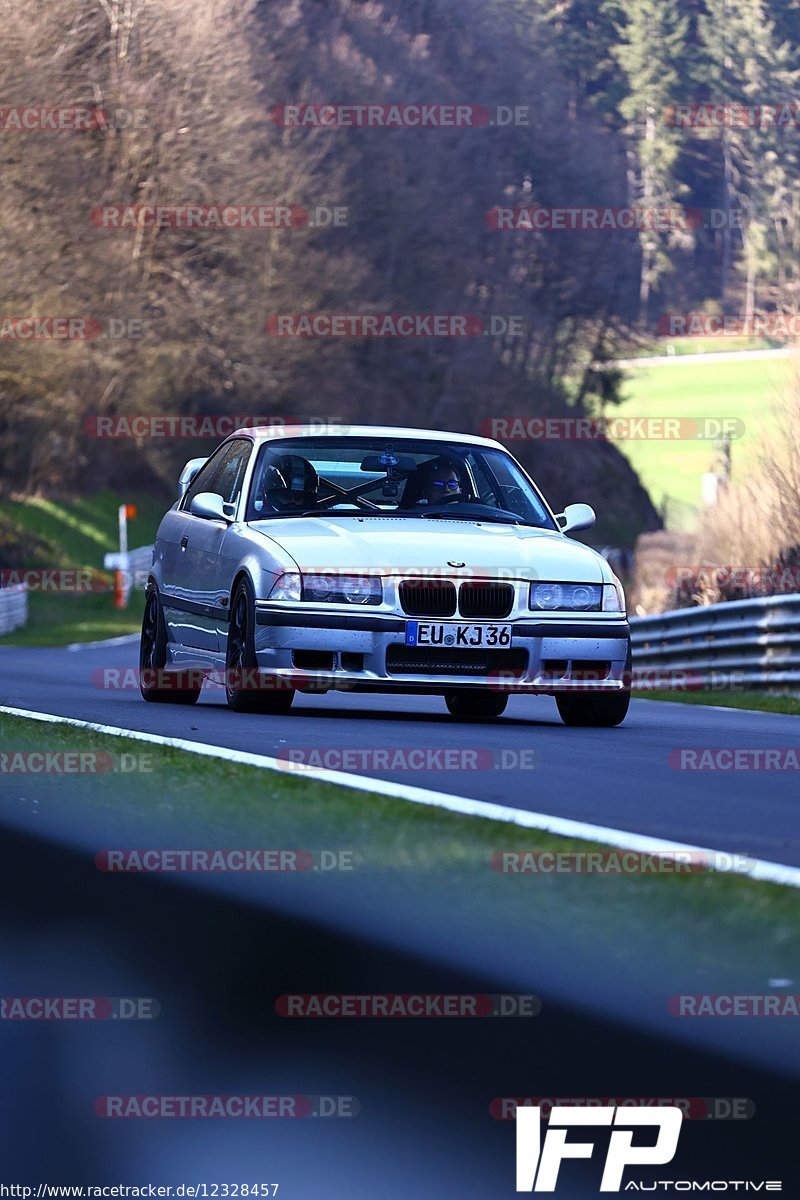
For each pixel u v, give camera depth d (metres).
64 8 163.50
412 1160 7.98
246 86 189.75
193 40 181.25
